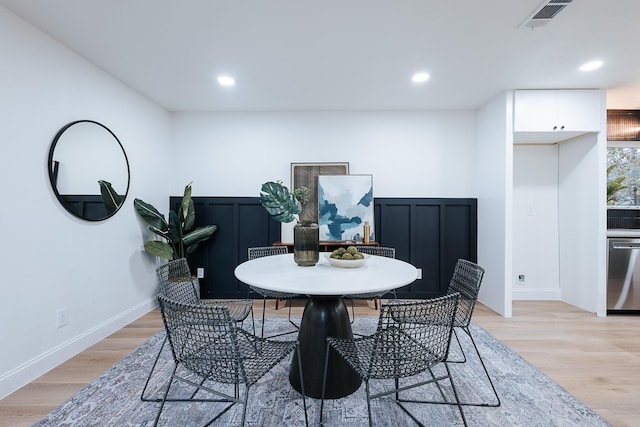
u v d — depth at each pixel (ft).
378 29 6.52
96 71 8.10
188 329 4.02
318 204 11.52
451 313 4.28
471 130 11.72
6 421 4.92
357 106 11.31
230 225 11.88
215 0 5.59
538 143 11.47
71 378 6.21
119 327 8.78
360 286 4.71
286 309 10.57
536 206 11.56
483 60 7.88
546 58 7.77
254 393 5.71
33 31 6.34
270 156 11.92
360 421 4.96
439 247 11.75
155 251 9.75
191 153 11.95
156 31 6.59
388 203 11.75
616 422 4.91
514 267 11.60
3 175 5.77
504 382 6.05
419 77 8.87
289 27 6.46
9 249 5.85
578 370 6.50
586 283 10.29
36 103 6.42
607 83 9.28
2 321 5.70
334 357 5.66
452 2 5.65
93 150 7.92
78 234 7.44
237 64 8.09
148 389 5.82
